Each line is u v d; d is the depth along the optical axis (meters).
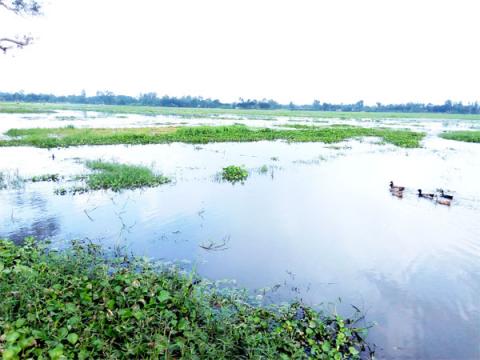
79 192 11.51
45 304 4.51
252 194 11.93
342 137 32.03
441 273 6.63
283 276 6.40
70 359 3.63
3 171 14.17
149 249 7.36
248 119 61.78
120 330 4.18
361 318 5.19
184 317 4.67
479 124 67.31
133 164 16.25
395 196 12.01
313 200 11.37
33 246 6.94
